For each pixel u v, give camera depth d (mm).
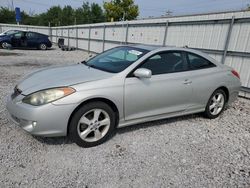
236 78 5211
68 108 3160
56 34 32062
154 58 4004
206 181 2877
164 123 4605
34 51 19312
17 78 7730
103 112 3490
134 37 13328
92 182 2709
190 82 4340
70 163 3039
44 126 3107
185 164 3211
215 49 8180
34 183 2611
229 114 5527
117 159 3209
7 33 19844
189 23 9148
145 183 2758
